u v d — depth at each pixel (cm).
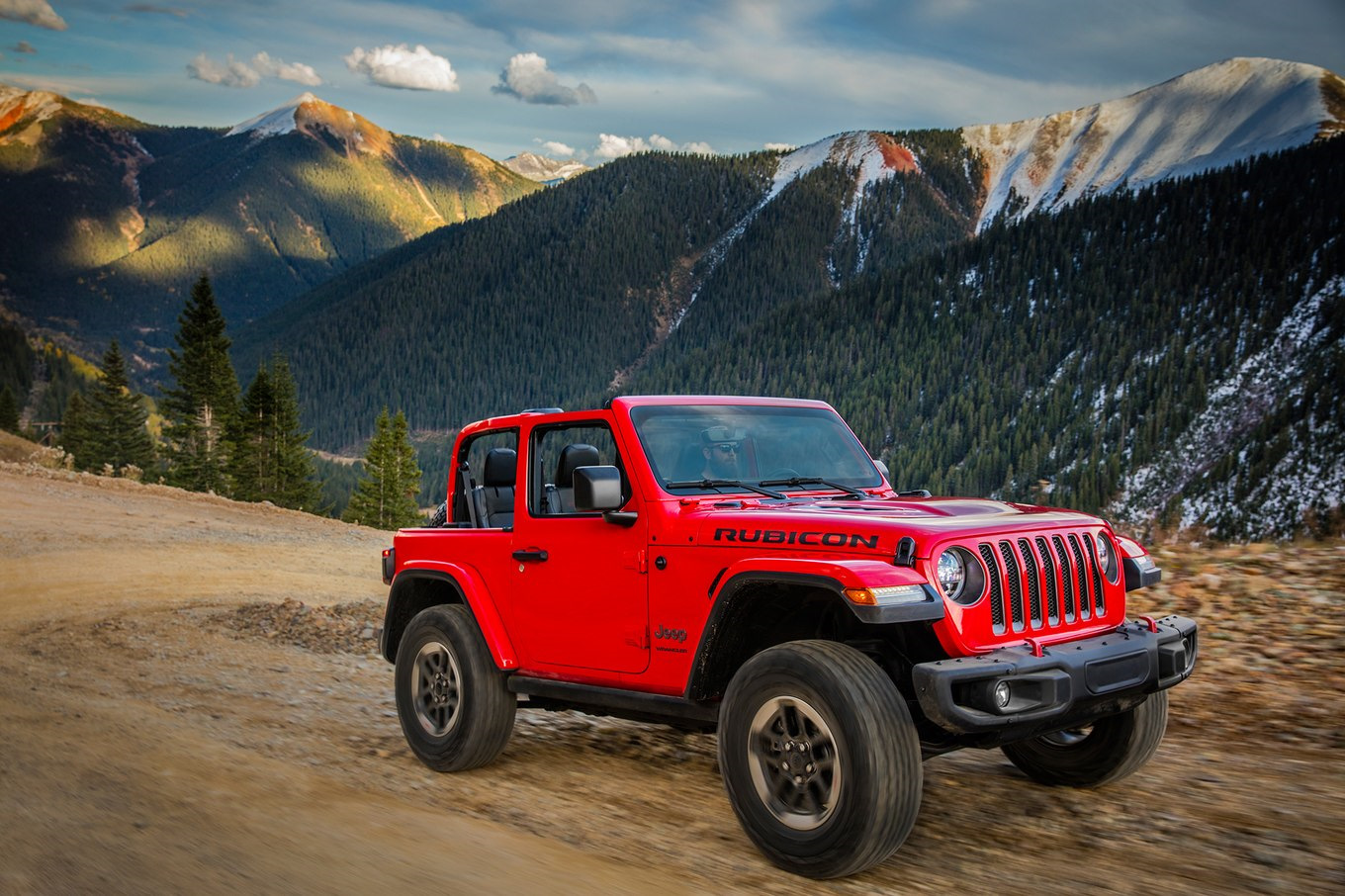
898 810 376
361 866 395
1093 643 431
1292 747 553
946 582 401
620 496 473
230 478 8350
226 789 518
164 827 448
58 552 2181
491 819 470
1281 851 407
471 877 384
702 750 616
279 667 1003
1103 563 466
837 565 392
